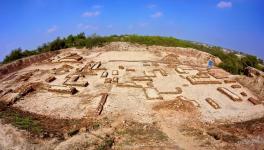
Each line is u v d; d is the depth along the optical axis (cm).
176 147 848
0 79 1812
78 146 823
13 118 1020
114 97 1371
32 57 2347
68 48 2802
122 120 1088
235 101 1395
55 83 1622
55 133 925
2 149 800
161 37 3175
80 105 1269
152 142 880
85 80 1683
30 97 1384
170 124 1055
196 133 967
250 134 966
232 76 1862
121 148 834
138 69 1984
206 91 1548
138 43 2898
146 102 1314
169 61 2302
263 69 2380
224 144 872
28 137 866
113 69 1977
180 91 1499
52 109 1222
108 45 2817
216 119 1147
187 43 3092
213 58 2459
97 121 1073
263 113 1241
